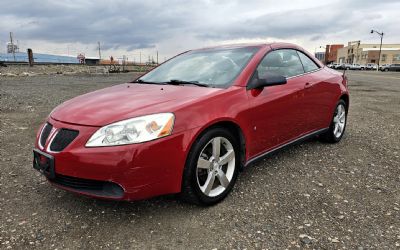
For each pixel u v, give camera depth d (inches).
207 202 120.2
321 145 202.5
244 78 137.2
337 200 127.8
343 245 98.9
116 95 130.3
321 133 190.2
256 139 138.5
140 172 102.8
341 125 210.2
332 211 119.1
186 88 133.8
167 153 106.6
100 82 673.0
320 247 97.9
